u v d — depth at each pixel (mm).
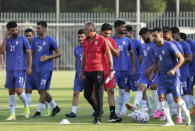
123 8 113000
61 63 92312
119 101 31250
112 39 28578
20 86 28906
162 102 25422
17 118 29141
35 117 29641
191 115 30797
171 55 25000
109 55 25875
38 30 30500
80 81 30172
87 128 24203
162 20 92500
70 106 36344
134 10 112812
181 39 29438
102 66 25766
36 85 30984
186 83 29578
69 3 111438
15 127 24703
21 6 108062
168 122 25469
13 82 28969
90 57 25641
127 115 30297
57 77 72812
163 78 25312
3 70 88875
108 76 26469
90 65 25656
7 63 29188
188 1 111938
